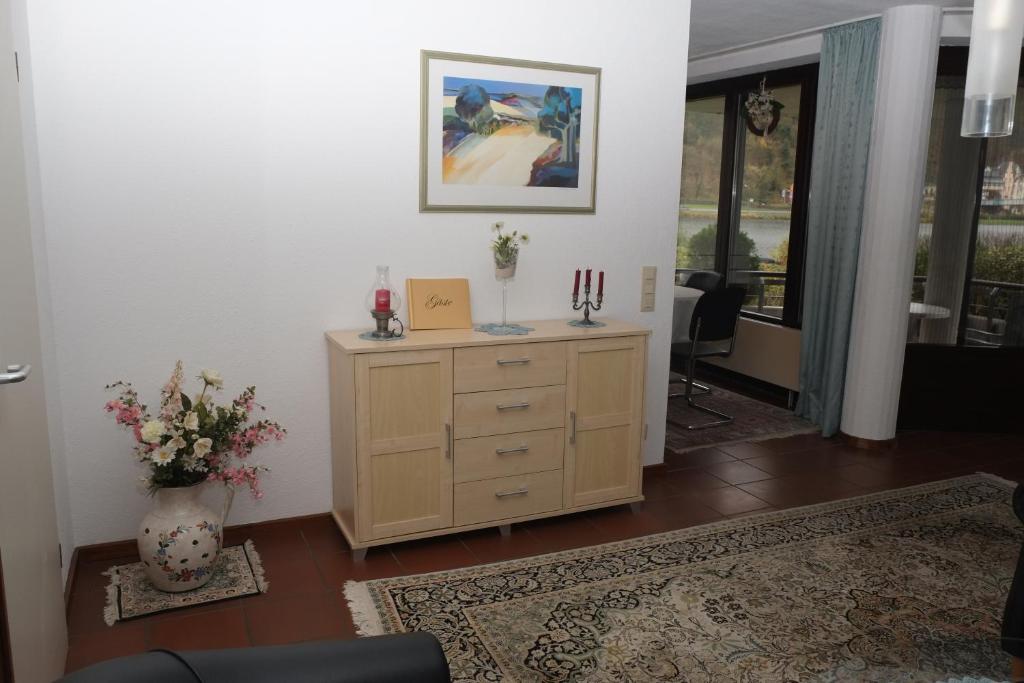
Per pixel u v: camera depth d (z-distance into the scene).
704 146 6.06
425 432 2.92
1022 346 4.66
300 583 2.74
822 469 4.03
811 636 2.43
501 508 3.13
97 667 1.20
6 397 1.63
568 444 3.21
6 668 1.51
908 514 3.42
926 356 4.67
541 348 3.08
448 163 3.19
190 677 1.24
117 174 2.67
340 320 3.11
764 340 5.49
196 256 2.84
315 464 3.17
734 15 4.27
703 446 4.39
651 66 3.54
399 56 3.04
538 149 3.35
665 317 3.80
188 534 2.58
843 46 4.44
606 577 2.81
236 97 2.80
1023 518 1.96
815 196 4.71
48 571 2.03
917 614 2.56
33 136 2.44
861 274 4.34
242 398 2.76
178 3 2.67
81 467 2.77
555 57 3.33
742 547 3.07
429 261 3.23
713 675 2.22
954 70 4.42
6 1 1.88
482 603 2.61
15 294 1.79
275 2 2.81
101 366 2.75
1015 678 1.72
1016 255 4.62
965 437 4.62
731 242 5.88
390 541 2.94
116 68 2.62
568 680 2.19
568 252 3.52
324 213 3.01
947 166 4.53
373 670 1.34
